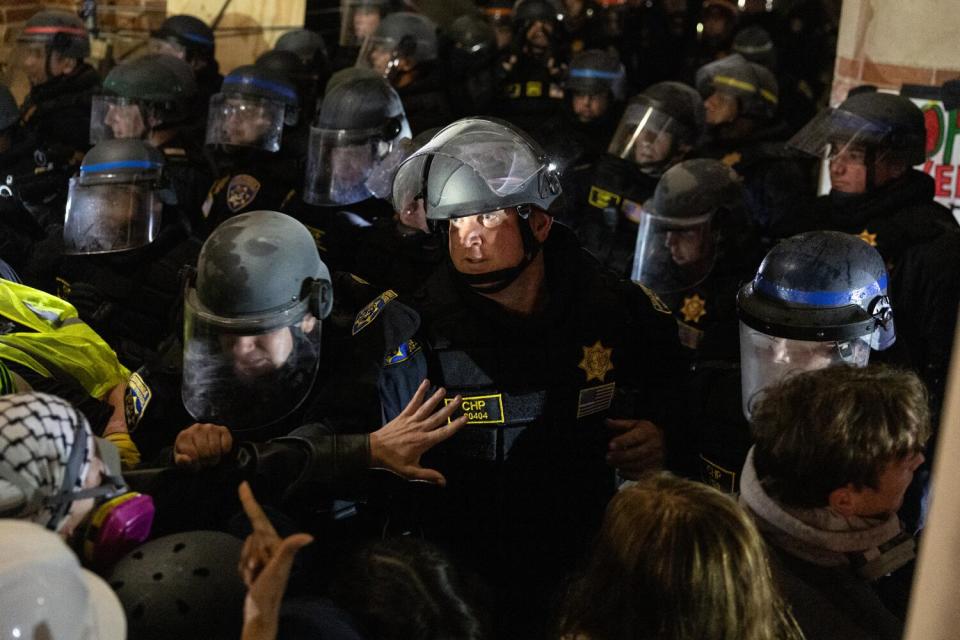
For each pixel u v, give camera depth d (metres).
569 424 2.50
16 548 1.47
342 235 3.61
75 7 6.84
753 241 3.57
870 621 1.83
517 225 2.37
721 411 2.54
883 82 4.50
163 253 3.44
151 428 2.46
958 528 1.22
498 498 2.47
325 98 3.66
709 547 1.58
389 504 2.45
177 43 6.06
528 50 6.31
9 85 5.54
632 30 7.77
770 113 5.11
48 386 2.57
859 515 1.84
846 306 2.33
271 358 2.29
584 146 5.01
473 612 1.75
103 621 1.62
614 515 1.67
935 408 3.04
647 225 3.51
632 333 2.60
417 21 5.53
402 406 2.43
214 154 4.11
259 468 2.18
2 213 4.00
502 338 2.45
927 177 3.45
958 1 4.28
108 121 4.55
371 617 1.72
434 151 2.40
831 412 1.81
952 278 3.14
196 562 1.79
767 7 7.09
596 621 1.64
